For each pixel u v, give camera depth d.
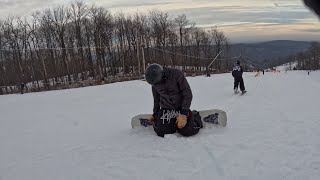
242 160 4.38
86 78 62.62
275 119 7.17
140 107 10.97
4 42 58.47
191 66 86.44
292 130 5.97
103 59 67.19
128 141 5.70
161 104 5.95
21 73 58.47
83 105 12.83
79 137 6.41
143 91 18.56
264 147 4.90
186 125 5.62
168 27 79.62
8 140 6.65
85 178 4.12
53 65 62.78
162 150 5.01
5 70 58.09
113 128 7.06
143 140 5.67
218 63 95.44
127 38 71.50
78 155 5.11
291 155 4.48
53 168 4.59
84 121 8.41
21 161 5.05
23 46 60.09
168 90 5.73
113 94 17.48
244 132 5.90
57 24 63.31
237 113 8.31
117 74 64.06
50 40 63.41
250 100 11.36
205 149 4.93
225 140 5.37
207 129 6.16
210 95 13.87
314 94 12.77
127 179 4.00
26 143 6.25
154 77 5.61
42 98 18.52
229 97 12.77
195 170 4.14
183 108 5.64
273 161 4.28
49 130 7.49
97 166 4.53
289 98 11.61
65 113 10.51
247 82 23.39
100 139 6.05
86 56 66.88
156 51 77.44
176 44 82.50
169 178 3.93
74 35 65.62
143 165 4.43
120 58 69.50
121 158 4.79
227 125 6.56
